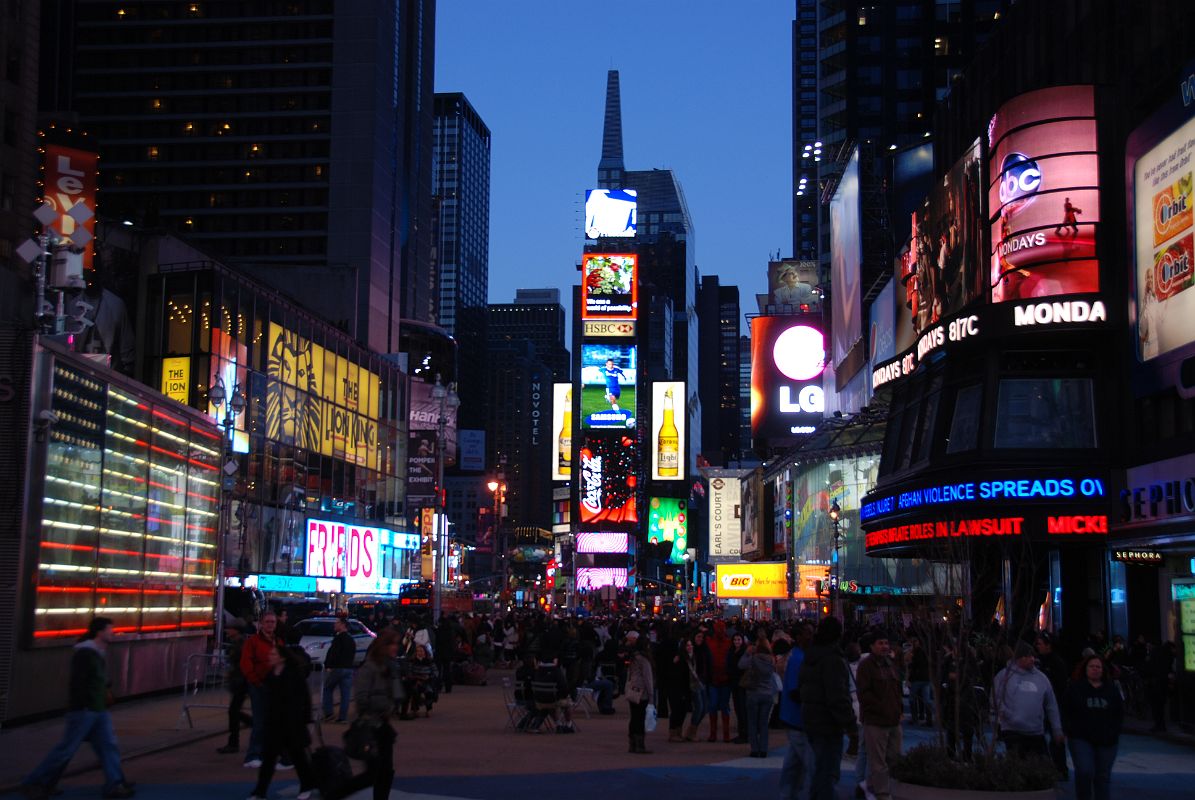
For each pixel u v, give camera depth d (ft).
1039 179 145.07
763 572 328.08
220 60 545.85
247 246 535.60
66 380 87.45
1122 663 113.70
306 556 278.46
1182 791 63.21
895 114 461.37
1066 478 136.77
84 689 51.78
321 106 540.93
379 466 330.75
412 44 620.08
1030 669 54.08
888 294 257.55
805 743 49.88
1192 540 108.99
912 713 95.81
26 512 81.41
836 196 340.39
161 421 110.32
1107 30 146.10
